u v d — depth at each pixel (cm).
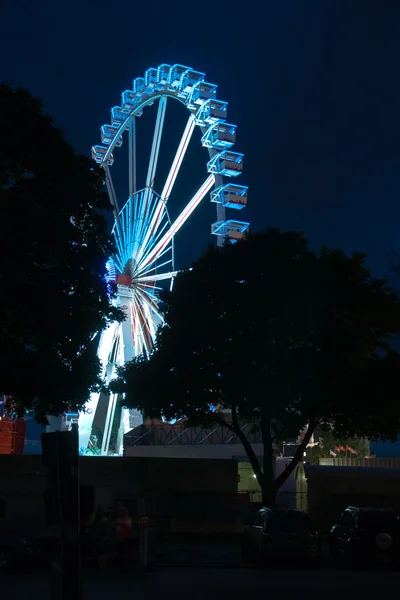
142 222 5875
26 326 2411
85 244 2648
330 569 2130
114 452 7050
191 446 5194
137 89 6194
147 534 2017
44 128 2528
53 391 2433
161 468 3231
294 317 2869
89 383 2572
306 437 3041
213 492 3262
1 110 2452
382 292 3036
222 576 1883
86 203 2630
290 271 2920
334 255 3100
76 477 962
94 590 1551
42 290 2367
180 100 5850
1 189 2481
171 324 3088
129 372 3123
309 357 2881
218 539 3159
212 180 5531
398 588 1633
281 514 2144
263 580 1780
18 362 2395
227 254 3061
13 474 2952
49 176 2548
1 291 2317
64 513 947
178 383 2966
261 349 2859
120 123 6272
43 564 2033
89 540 2012
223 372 2905
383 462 4244
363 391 2814
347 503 3297
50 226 2408
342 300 2928
